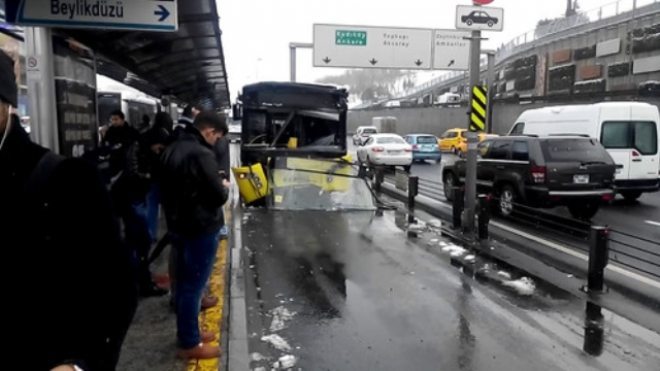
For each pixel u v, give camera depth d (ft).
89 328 5.00
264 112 41.88
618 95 105.40
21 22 15.80
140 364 13.26
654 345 15.84
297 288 20.72
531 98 133.18
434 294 20.18
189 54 32.27
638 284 21.77
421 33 79.82
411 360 14.65
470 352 15.20
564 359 14.84
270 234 29.73
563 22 147.54
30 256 4.76
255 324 17.10
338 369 14.06
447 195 45.70
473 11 29.30
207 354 13.70
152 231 22.71
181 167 12.94
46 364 4.90
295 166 38.99
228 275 21.80
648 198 50.08
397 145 78.23
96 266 5.01
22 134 4.91
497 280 22.00
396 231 31.12
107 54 24.84
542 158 34.83
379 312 18.26
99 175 5.33
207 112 13.74
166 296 18.07
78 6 16.21
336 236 29.53
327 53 79.00
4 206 4.67
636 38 115.44
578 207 38.22
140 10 16.78
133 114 65.87
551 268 23.94
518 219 35.78
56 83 16.92
